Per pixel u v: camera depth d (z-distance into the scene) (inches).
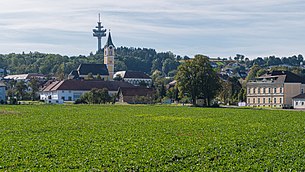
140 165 966.4
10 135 1503.4
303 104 5093.5
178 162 1006.4
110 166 958.4
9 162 984.3
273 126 1926.7
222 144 1284.4
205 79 4820.4
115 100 5664.4
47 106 4089.6
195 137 1460.4
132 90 6033.5
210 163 988.6
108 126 1883.6
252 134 1569.9
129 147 1210.0
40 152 1114.1
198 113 3024.1
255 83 5885.8
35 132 1624.0
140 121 2188.7
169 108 3855.8
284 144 1283.2
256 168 935.0
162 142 1321.4
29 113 2847.0
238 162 1003.3
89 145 1245.7
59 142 1306.6
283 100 5516.7
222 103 6161.4
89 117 2482.8
